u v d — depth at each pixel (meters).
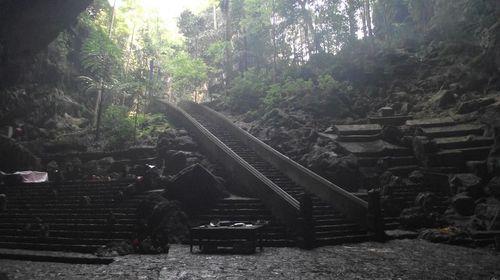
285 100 25.45
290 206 11.79
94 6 35.38
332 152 17.28
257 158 18.34
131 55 39.97
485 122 17.98
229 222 11.07
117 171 19.22
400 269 8.03
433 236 11.77
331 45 33.28
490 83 21.19
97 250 10.34
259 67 35.75
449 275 7.49
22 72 25.16
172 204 12.73
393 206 14.38
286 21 33.06
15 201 15.45
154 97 31.08
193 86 38.28
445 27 28.52
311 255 9.74
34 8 14.95
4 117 23.48
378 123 21.08
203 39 44.69
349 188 16.23
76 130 25.67
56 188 16.33
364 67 27.33
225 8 36.94
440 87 23.55
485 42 21.88
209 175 14.12
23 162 19.91
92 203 14.66
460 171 16.00
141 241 10.78
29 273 8.06
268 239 11.54
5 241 12.01
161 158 18.98
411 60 26.83
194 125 21.17
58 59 29.28
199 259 9.41
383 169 16.69
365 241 11.93
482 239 11.15
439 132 18.09
